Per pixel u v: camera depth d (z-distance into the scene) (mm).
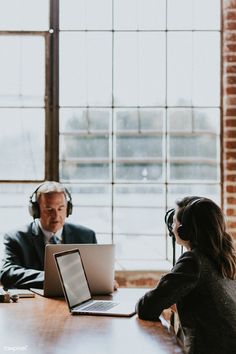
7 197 3934
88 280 2869
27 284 2965
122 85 3957
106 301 2707
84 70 3951
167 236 3930
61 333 2131
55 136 3936
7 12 3934
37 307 2582
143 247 3934
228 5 3846
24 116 3941
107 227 3943
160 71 3951
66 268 2598
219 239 2338
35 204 3301
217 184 3912
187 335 2240
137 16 3951
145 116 3955
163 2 3945
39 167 3945
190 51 3945
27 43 3936
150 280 3797
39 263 3238
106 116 3961
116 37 3957
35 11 3936
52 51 3938
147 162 3969
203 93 3938
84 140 3965
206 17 3938
